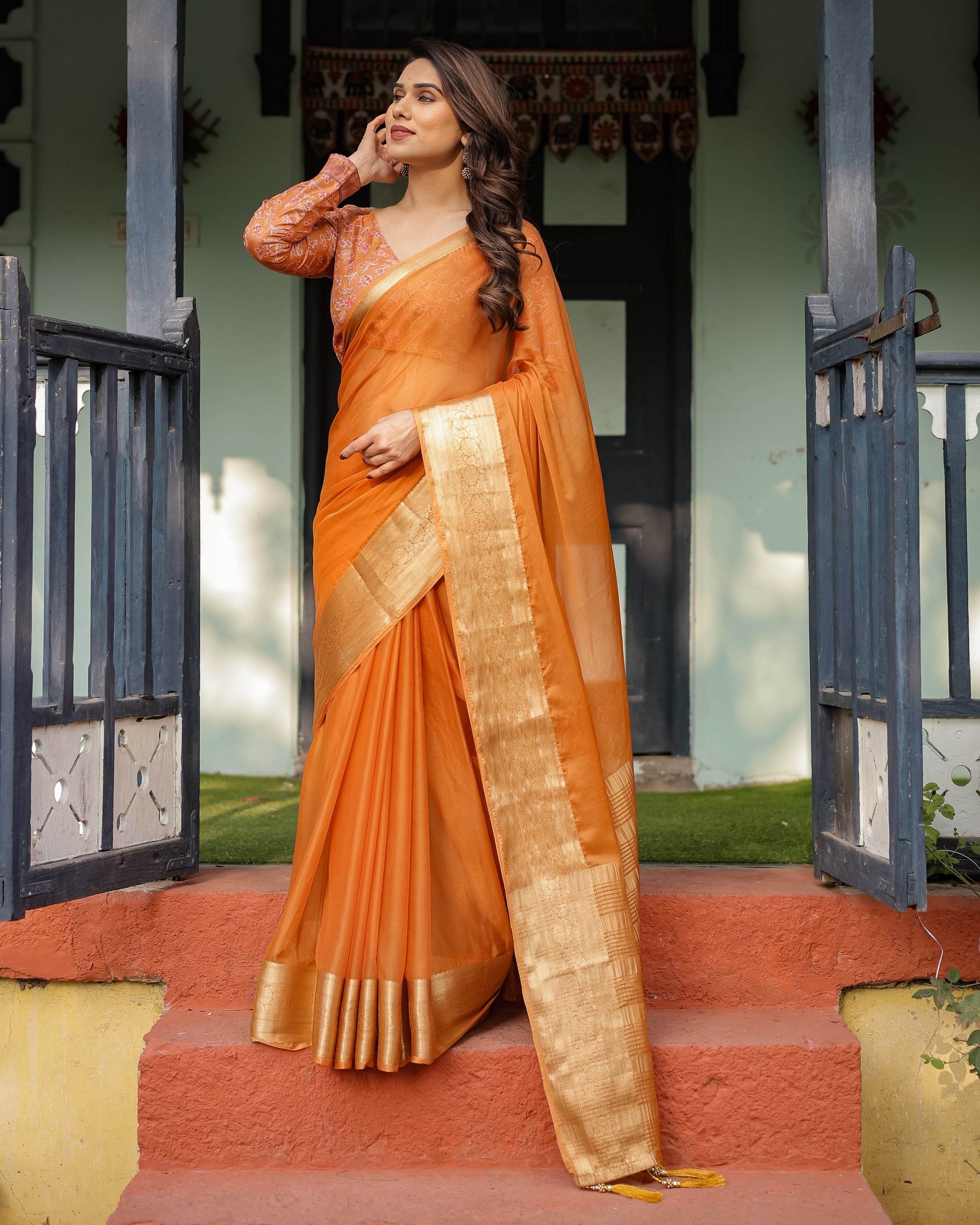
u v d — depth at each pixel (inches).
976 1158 94.1
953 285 179.9
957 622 96.6
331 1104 79.9
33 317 80.1
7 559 78.0
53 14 179.8
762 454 180.9
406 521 81.7
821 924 91.6
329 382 187.2
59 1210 93.7
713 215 180.9
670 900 91.4
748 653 180.7
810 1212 73.9
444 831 81.4
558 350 85.0
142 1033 93.4
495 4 185.3
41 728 82.2
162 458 95.9
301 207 84.5
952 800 96.3
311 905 81.4
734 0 178.4
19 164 179.8
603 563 84.9
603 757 83.5
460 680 82.8
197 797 97.0
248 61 179.6
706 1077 81.6
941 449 178.5
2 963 92.0
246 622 180.4
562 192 185.5
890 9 179.2
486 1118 79.7
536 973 77.9
